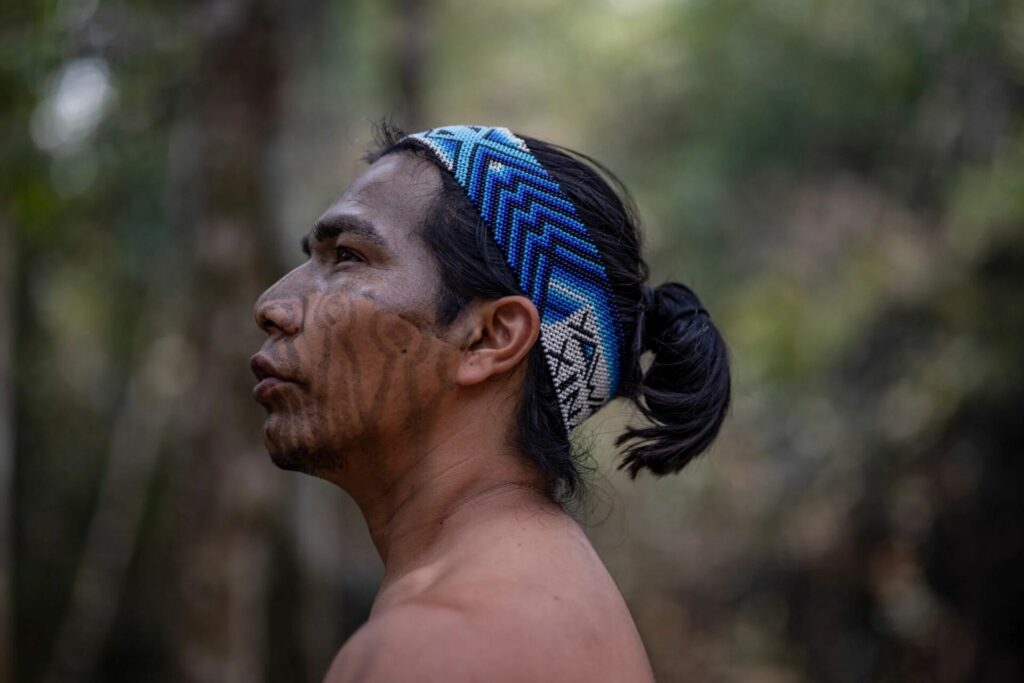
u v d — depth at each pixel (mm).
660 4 15898
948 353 9625
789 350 11922
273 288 1653
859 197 12594
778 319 12273
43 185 5277
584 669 1368
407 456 1609
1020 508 9055
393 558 1616
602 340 1673
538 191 1643
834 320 11531
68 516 9031
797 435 12227
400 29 10688
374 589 9906
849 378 11289
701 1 13734
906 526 10000
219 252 6195
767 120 12711
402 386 1584
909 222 11281
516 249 1606
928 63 9734
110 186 7039
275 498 6289
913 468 10000
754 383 12258
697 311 1827
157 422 8391
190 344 6297
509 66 17766
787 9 12430
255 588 6188
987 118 9758
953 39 9047
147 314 8328
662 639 13391
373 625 1345
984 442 9289
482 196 1611
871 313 11031
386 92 10781
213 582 6121
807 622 11430
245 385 6195
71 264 8188
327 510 7812
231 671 6070
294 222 6539
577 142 17656
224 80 6215
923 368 9992
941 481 9648
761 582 12484
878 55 10844
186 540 6215
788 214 13375
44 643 8797
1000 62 9172
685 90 14836
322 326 1594
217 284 6195
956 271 9578
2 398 6039
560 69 17594
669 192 14344
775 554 12281
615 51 16641
